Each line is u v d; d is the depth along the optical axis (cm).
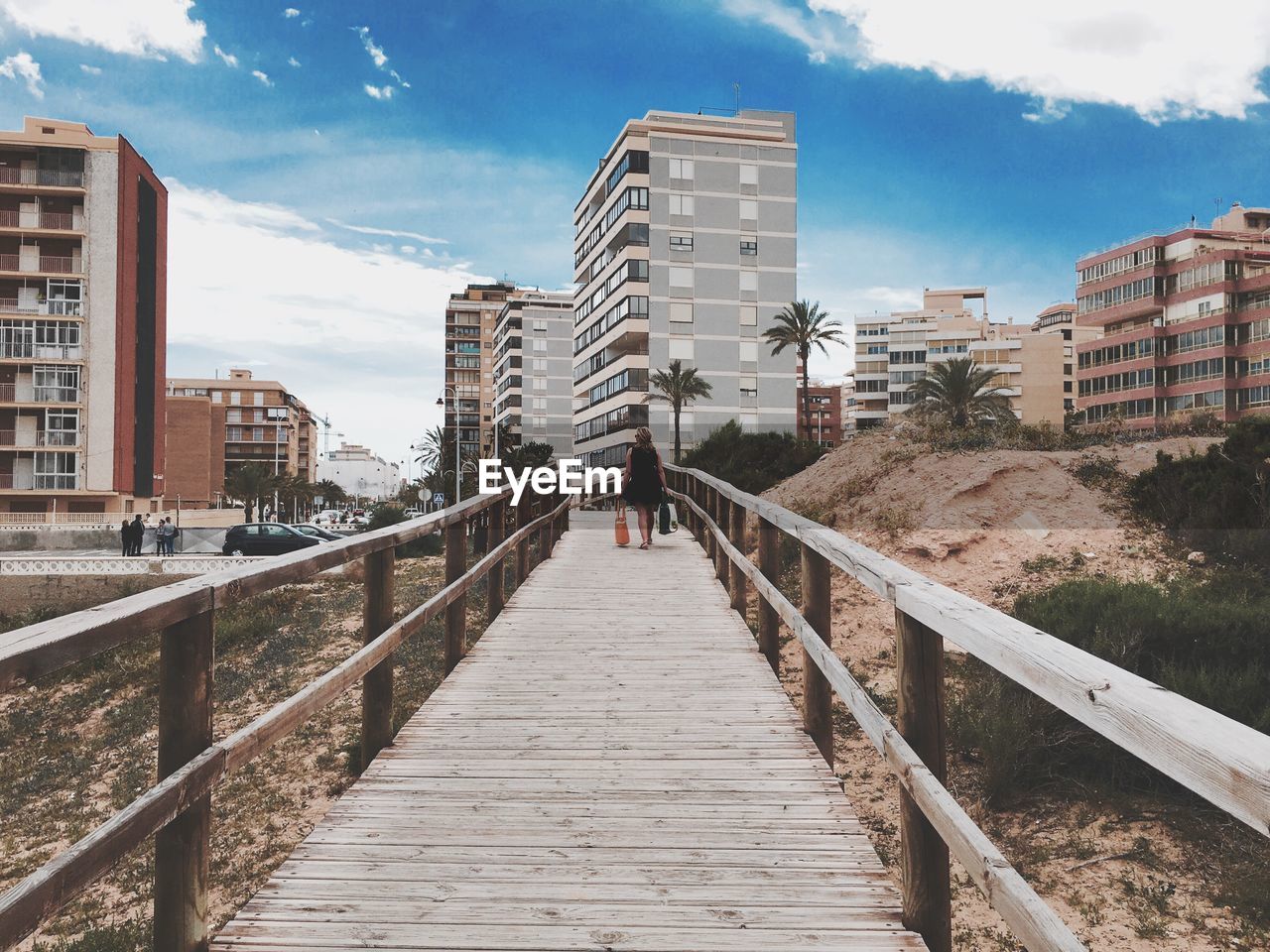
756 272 5956
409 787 381
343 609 1591
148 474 5184
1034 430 1739
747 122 6112
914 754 229
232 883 568
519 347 9800
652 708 490
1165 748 103
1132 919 464
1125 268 6462
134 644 1541
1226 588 980
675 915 271
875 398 9544
